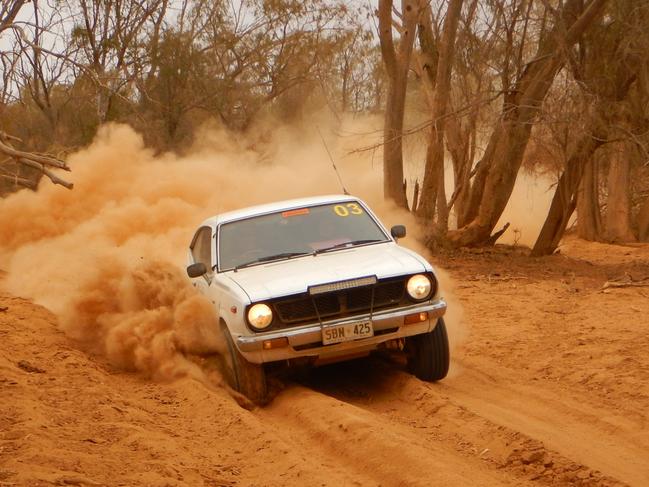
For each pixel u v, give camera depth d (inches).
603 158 1219.9
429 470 225.5
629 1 747.4
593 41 771.4
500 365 385.4
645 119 774.5
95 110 1098.1
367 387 333.4
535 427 283.6
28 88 1075.9
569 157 800.9
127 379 353.1
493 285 629.3
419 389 312.2
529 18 787.4
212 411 295.9
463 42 834.8
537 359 389.7
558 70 785.6
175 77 1175.0
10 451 235.8
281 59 1286.9
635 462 253.9
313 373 358.6
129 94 1110.4
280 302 303.9
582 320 468.1
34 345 382.0
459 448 258.8
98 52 1122.7
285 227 356.8
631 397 321.7
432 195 836.0
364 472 237.1
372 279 307.4
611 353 384.8
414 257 327.3
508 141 826.8
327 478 228.4
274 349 302.7
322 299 307.1
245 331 303.6
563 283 629.6
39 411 276.2
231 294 315.9
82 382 326.0
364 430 259.0
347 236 351.9
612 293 554.6
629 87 783.1
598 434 283.6
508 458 244.8
